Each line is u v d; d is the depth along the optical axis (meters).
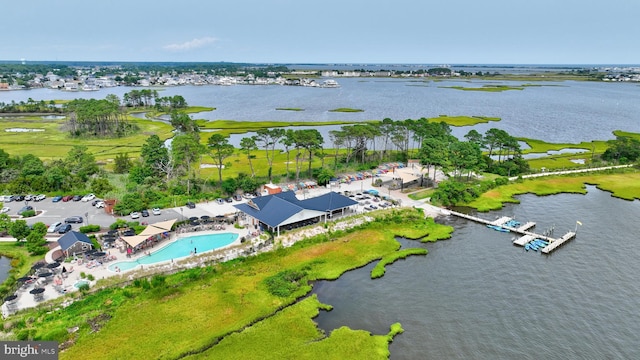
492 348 69.62
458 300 83.94
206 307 78.12
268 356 65.75
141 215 120.88
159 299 80.31
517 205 140.75
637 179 166.25
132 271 88.81
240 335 70.69
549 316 78.81
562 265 98.88
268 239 105.81
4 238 106.56
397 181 158.62
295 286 86.62
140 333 70.12
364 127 170.88
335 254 101.81
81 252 96.69
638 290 88.00
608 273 95.19
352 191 146.00
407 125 189.50
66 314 74.81
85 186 146.50
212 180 153.25
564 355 68.19
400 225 120.19
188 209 127.38
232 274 90.62
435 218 128.25
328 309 79.69
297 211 111.44
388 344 69.94
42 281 84.44
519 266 98.44
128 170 166.12
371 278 92.31
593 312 80.19
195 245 103.75
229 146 149.25
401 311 79.94
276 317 76.06
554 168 181.25
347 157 181.25
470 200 140.88
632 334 73.75
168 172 152.12
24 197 135.50
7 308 75.75
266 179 156.50
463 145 158.50
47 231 108.31
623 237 114.75
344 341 69.62
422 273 94.94
